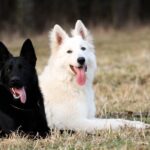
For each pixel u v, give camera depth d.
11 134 10.56
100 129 11.30
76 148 9.53
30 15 40.31
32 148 9.79
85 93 12.08
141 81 17.78
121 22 44.66
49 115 11.91
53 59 12.28
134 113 13.10
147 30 42.53
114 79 17.75
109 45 32.62
